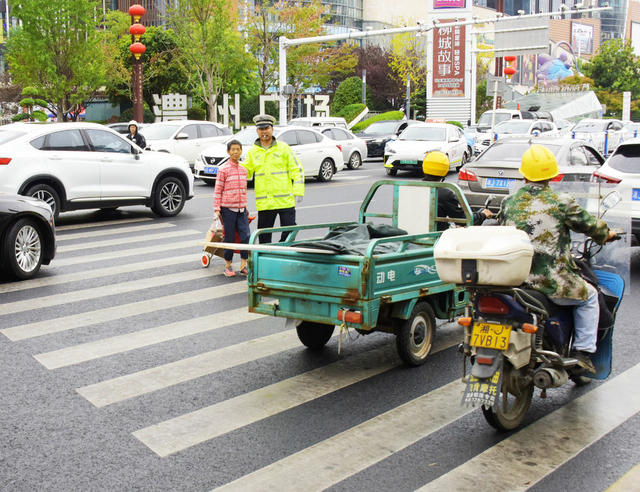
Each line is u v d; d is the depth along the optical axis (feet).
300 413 16.08
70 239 38.45
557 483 12.91
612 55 273.54
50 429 15.20
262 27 153.69
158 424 15.47
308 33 156.35
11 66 121.90
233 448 14.30
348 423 15.55
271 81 173.06
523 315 13.84
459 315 20.93
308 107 142.82
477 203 40.88
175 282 28.99
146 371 18.80
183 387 17.69
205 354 20.24
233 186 29.73
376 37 304.91
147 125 74.23
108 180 43.68
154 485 12.80
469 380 13.80
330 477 13.09
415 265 18.78
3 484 12.82
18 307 25.12
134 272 30.68
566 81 245.86
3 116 181.57
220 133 74.33
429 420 15.74
